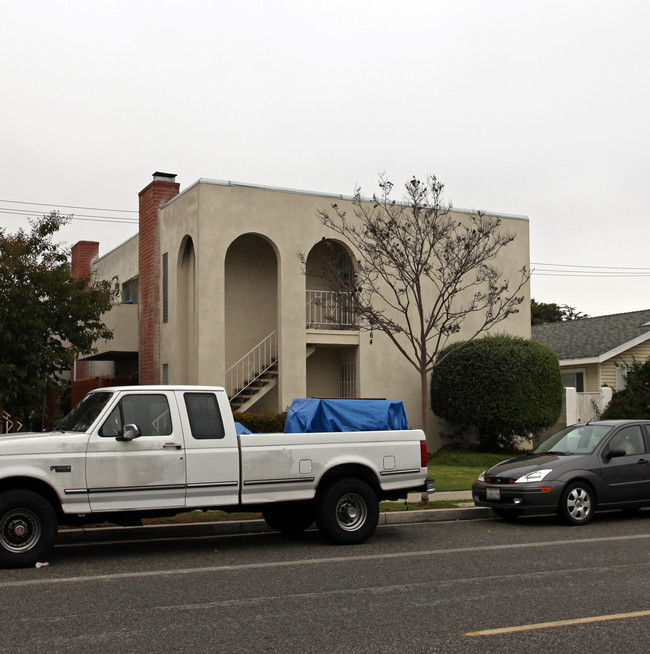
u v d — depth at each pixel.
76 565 9.46
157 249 23.78
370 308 17.11
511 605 7.35
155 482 9.77
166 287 23.02
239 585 8.29
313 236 22.20
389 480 11.22
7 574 8.91
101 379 25.38
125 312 24.94
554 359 22.25
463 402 21.88
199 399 10.24
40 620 6.88
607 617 6.90
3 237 16.64
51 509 9.35
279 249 21.80
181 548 10.77
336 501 10.87
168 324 22.73
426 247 22.61
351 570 9.08
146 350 23.97
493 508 13.27
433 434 23.38
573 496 12.70
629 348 27.72
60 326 16.77
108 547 10.88
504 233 23.80
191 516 12.65
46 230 17.02
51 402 29.53
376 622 6.77
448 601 7.51
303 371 21.86
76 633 6.47
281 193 21.92
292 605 7.38
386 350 22.91
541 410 21.75
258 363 23.14
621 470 13.09
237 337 23.02
